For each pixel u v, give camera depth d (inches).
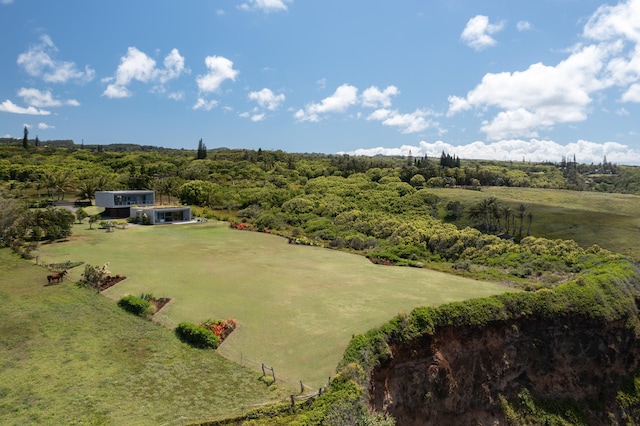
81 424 641.6
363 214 2748.5
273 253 1856.5
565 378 1182.3
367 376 844.6
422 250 2098.9
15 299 1093.8
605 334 1249.4
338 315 1079.6
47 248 1712.6
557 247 1979.6
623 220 2524.6
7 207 1830.7
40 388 724.7
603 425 1160.2
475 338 1093.8
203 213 3024.1
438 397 1009.5
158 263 1546.5
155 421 660.1
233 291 1251.2
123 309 1059.3
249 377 795.4
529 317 1175.0
